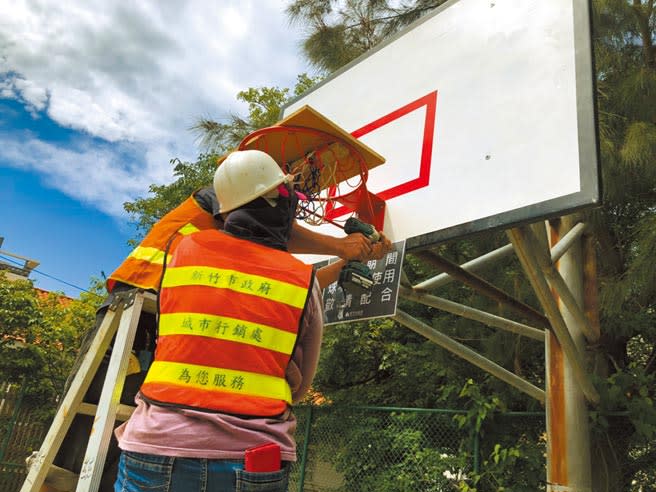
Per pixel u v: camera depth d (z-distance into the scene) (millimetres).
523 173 2543
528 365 5859
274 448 1305
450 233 2736
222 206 1676
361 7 7477
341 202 3240
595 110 2379
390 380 7680
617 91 4574
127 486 1312
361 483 6352
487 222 2584
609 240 4859
